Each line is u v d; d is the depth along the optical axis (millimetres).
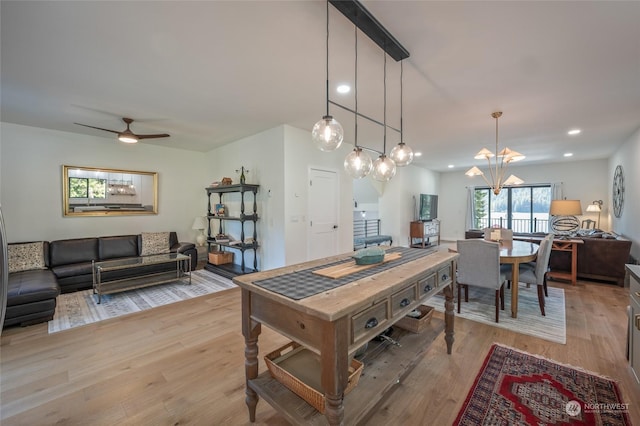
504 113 3607
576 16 1781
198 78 2672
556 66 2430
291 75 2619
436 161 7516
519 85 2803
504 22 1844
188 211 6035
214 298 3781
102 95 3062
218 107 3445
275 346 2506
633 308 1976
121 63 2393
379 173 2633
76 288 4047
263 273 1752
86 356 2338
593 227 6941
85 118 3857
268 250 4578
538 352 2318
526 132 4527
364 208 9016
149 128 4352
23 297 2859
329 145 2080
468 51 2193
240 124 4176
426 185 8844
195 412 1707
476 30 1931
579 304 3416
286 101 3252
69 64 2398
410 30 1927
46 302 2986
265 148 4555
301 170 4492
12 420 1640
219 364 2217
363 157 2436
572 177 7410
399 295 1614
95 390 1907
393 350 1829
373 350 1828
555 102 3242
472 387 1899
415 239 8227
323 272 1755
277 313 1426
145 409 1731
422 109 3475
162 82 2756
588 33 1958
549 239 3105
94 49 2178
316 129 2043
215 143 5410
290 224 4340
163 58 2316
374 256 1969
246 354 1610
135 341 2600
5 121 3988
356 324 1287
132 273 4457
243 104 3350
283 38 2051
